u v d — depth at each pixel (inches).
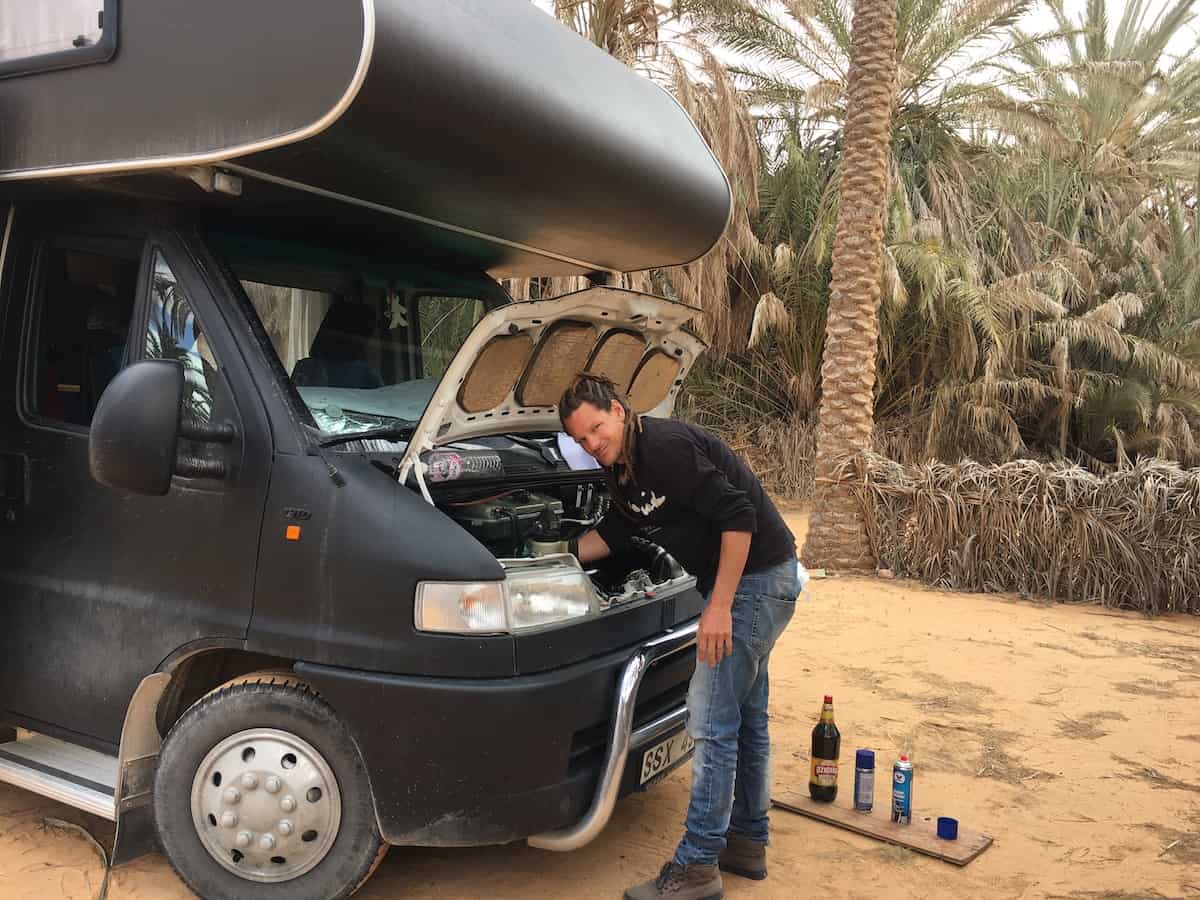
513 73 135.0
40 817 154.3
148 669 131.0
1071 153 700.0
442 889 137.0
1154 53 840.3
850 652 268.1
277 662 137.1
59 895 132.3
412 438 124.1
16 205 147.0
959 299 547.8
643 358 157.2
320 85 111.1
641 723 137.4
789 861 150.5
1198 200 671.8
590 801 126.1
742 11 610.2
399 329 162.9
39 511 141.3
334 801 122.8
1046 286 586.2
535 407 146.2
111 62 124.1
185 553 129.0
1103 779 185.9
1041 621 305.0
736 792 144.4
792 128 677.9
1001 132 702.5
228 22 116.4
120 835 132.0
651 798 171.2
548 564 129.0
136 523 132.5
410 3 119.1
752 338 563.8
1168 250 657.0
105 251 141.9
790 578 134.4
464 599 117.4
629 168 157.5
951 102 700.7
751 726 143.9
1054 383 577.9
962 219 639.1
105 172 125.2
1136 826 166.2
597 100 155.0
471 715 115.8
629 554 161.6
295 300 144.9
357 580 119.1
